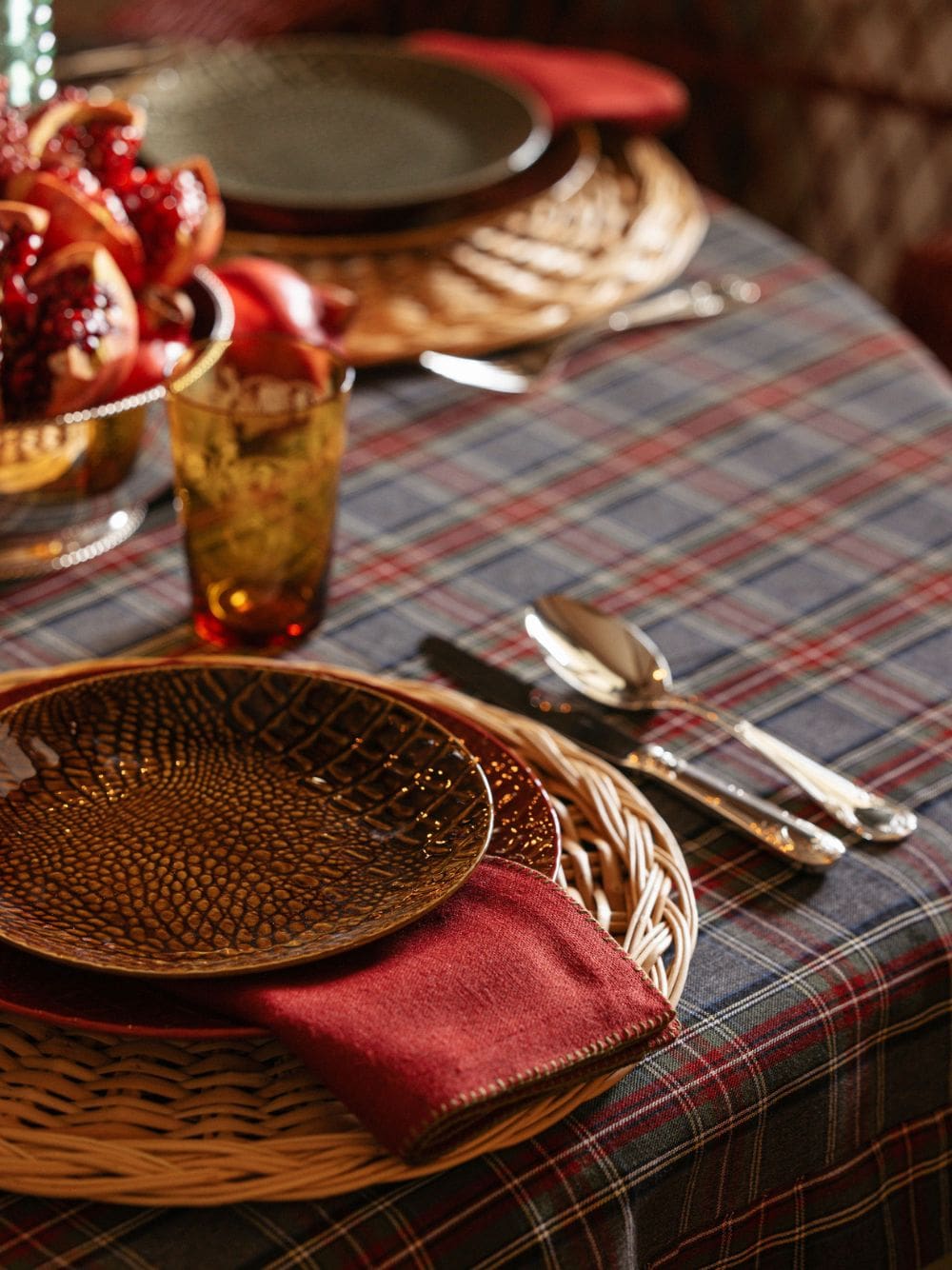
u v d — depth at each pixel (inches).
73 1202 48.4
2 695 53.7
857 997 52.5
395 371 69.7
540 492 65.0
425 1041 48.2
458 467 65.8
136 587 60.8
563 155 77.7
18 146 59.9
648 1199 50.1
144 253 61.1
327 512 58.3
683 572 62.4
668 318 72.7
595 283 71.5
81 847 51.6
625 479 65.7
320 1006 48.6
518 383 69.1
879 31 122.3
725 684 59.0
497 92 77.4
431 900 49.7
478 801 51.4
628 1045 49.2
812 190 123.6
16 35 63.2
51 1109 49.3
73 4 131.1
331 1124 48.9
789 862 54.5
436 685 58.2
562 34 113.9
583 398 69.0
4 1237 47.9
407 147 76.3
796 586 62.1
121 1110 49.0
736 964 52.5
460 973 49.4
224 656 58.7
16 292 57.8
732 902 53.7
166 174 61.4
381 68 79.0
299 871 51.5
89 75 81.4
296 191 73.7
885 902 53.9
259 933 50.4
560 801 54.9
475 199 74.9
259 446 56.9
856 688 59.1
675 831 55.2
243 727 53.8
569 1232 49.1
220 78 77.9
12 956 49.8
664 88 80.4
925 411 68.9
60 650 58.7
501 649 59.6
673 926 52.1
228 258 70.6
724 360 71.1
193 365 57.5
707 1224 51.7
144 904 50.8
